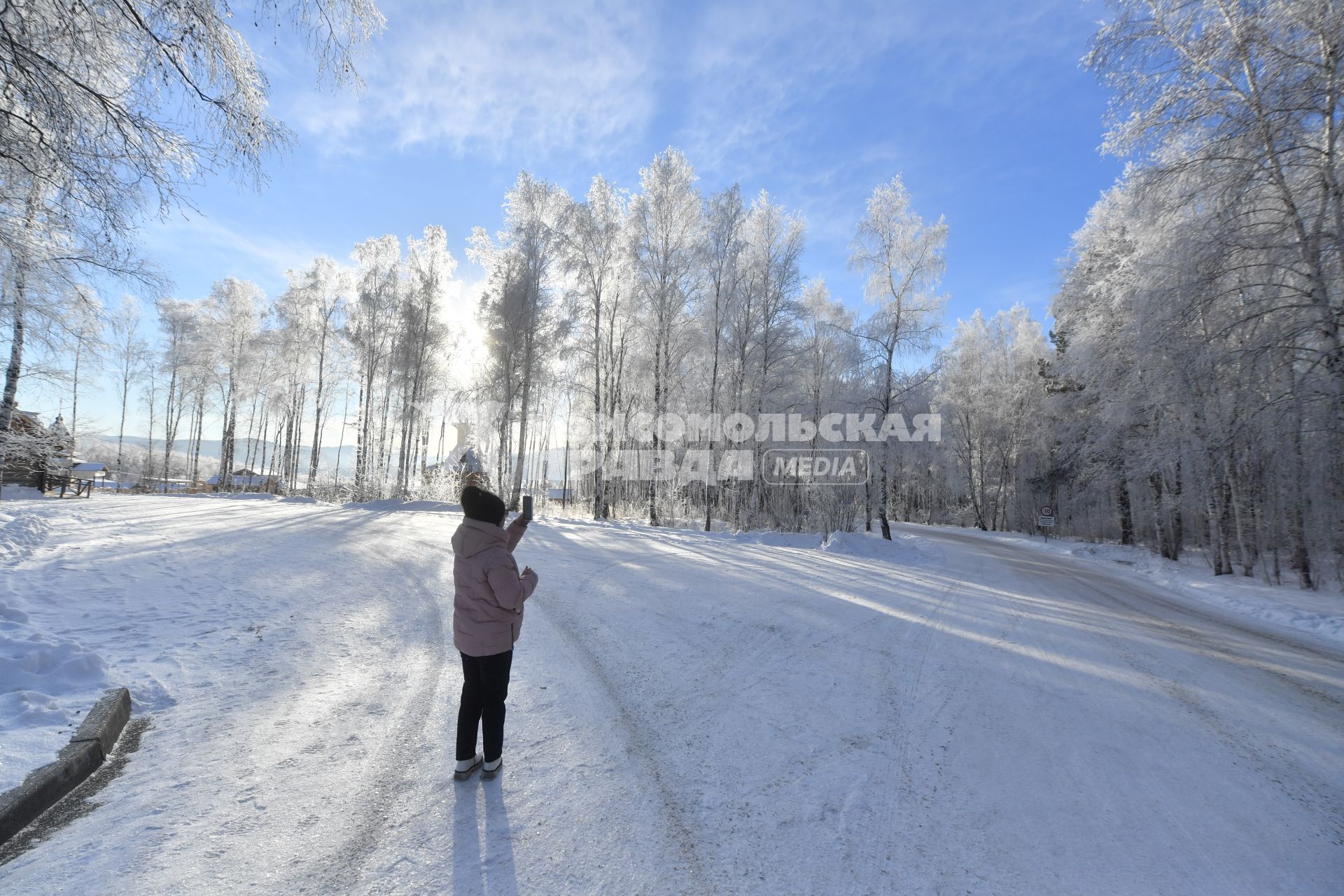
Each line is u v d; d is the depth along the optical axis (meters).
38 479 23.62
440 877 2.31
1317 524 12.81
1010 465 38.59
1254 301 11.06
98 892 2.10
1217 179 10.89
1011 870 2.59
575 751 3.49
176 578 7.06
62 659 3.90
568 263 21.66
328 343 33.41
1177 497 18.94
